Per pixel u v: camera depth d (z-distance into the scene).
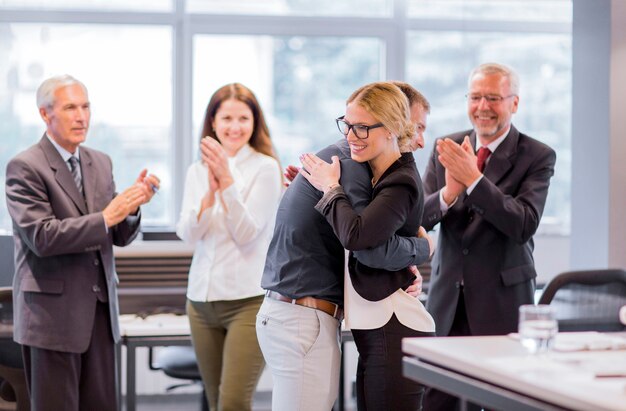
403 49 6.08
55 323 3.51
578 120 4.99
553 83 6.20
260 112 4.10
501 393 2.09
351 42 6.11
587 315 3.22
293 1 6.03
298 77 6.09
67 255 3.54
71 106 3.57
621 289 3.24
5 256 4.81
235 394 3.81
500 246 3.61
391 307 2.91
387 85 2.86
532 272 3.65
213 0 5.95
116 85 5.91
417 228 2.96
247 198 3.96
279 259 2.97
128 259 5.32
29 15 5.73
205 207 3.88
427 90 6.09
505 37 6.13
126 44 5.91
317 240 2.93
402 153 2.90
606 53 4.78
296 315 2.93
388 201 2.76
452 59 6.07
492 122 3.64
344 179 2.86
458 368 2.23
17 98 5.71
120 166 5.94
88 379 3.63
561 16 6.16
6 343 3.77
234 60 6.01
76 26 5.82
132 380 4.34
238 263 3.87
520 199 3.61
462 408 2.50
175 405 5.88
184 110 5.95
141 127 5.95
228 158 4.05
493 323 3.59
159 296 5.25
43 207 3.50
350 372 5.90
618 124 4.77
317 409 2.95
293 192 2.96
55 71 5.79
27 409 3.81
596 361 2.23
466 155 3.47
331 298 2.95
